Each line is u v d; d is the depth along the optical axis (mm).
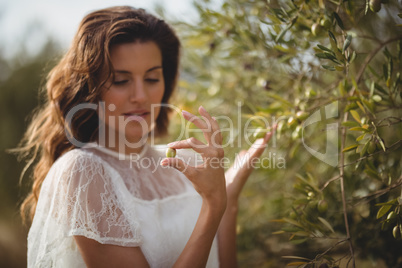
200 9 1739
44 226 1070
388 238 1378
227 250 1396
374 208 1346
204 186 964
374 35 1572
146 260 1074
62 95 1227
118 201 1104
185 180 1377
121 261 1023
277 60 1592
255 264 1996
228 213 1409
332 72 1518
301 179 1283
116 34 1107
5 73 4230
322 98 1397
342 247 1520
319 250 1648
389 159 1377
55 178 1104
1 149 3865
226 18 1655
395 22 1466
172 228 1212
